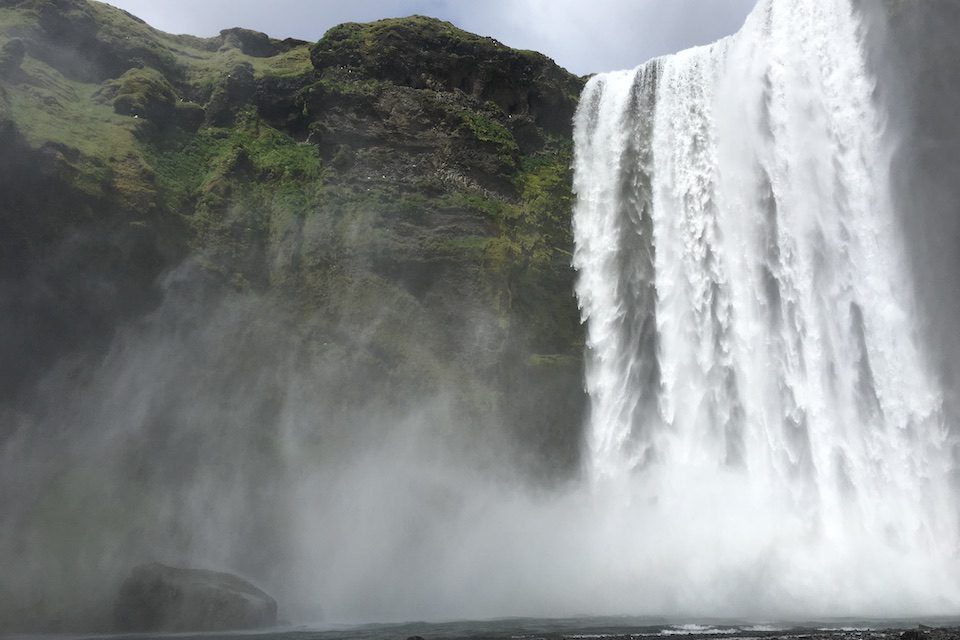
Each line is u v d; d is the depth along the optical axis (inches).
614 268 1460.4
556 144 1577.3
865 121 1390.3
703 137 1478.8
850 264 1354.6
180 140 1318.9
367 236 1289.4
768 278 1366.9
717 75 1501.0
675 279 1419.8
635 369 1380.4
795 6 1470.2
